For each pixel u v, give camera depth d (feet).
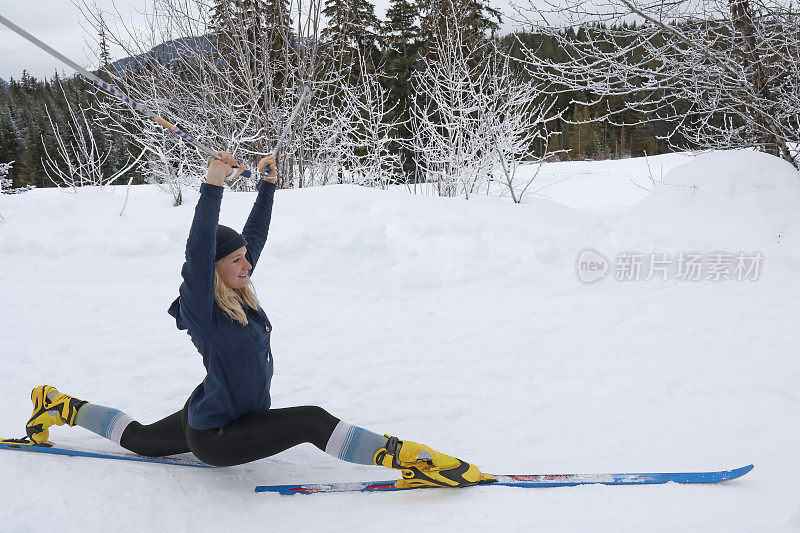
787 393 11.84
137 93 33.68
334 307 19.15
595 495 7.73
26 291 21.39
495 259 23.52
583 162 91.76
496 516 7.25
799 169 31.76
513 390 12.96
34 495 8.09
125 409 12.38
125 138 35.09
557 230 25.90
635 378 13.06
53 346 16.14
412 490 8.30
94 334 17.12
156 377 14.08
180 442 9.07
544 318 17.47
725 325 15.89
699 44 28.81
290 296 20.29
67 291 21.22
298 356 15.25
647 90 31.19
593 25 28.55
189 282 7.61
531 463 9.50
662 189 27.78
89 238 25.89
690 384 12.57
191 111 34.94
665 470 8.83
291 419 8.18
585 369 13.78
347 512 7.79
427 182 35.22
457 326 17.19
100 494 8.22
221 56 35.60
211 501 8.30
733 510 7.09
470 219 26.11
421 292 20.62
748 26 29.25
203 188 7.50
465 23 37.91
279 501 8.29
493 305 18.93
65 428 11.10
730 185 26.43
